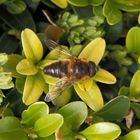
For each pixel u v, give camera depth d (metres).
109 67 0.17
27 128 0.15
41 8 0.17
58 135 0.14
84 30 0.16
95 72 0.15
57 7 0.16
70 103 0.15
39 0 0.16
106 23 0.16
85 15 0.16
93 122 0.15
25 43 0.15
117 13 0.16
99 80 0.15
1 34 0.16
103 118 0.15
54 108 0.15
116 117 0.15
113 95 0.16
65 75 0.15
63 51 0.15
